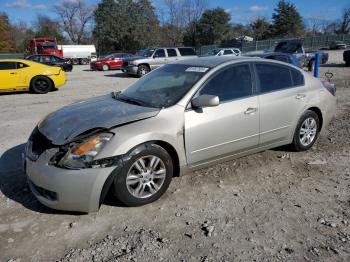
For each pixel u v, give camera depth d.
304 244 2.87
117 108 3.75
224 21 58.81
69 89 13.65
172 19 52.72
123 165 3.22
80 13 77.56
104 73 23.30
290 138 4.80
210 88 3.92
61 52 38.38
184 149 3.68
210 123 3.79
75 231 3.08
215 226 3.13
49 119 3.75
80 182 3.06
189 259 2.70
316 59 12.67
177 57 19.72
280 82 4.60
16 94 12.14
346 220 3.23
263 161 4.70
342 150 5.16
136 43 57.25
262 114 4.28
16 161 4.80
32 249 2.84
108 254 2.76
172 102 3.72
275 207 3.47
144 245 2.87
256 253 2.76
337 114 7.55
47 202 3.19
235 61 4.23
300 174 4.29
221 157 4.06
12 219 3.27
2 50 65.06
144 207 3.48
